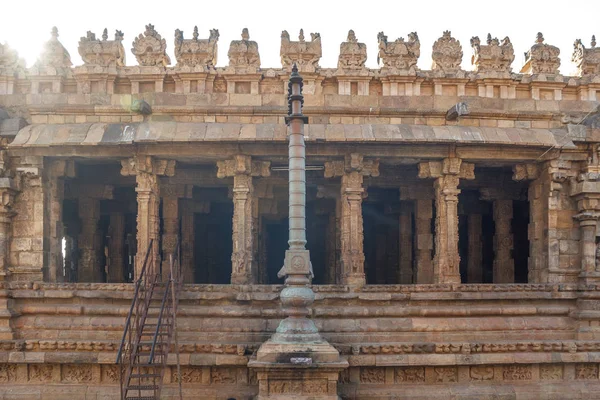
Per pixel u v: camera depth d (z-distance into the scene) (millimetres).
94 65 17984
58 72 18031
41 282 16938
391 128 17328
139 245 17266
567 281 17844
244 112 17875
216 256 25266
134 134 16922
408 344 15672
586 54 19094
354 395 15273
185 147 17203
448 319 16656
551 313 17125
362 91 18234
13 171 17625
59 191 18500
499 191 21500
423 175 17984
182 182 20219
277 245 26344
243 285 16703
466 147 17578
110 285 16750
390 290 16844
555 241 17953
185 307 16469
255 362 13633
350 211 17484
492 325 16656
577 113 18359
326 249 23891
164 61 18438
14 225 17547
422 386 15727
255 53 18188
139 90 18156
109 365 15719
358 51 18281
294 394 13656
